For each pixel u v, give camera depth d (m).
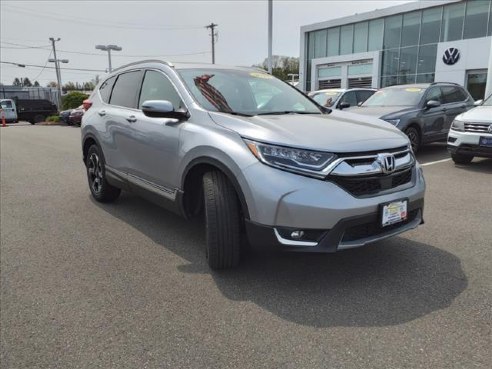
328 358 2.60
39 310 3.20
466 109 10.97
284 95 4.77
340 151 3.22
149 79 4.89
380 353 2.64
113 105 5.48
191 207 4.15
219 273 3.75
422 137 9.77
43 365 2.59
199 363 2.58
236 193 3.52
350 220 3.19
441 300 3.25
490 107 8.52
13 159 10.62
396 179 3.53
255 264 3.91
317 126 3.65
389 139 3.58
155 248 4.39
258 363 2.57
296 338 2.80
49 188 7.14
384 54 30.72
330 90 13.14
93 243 4.54
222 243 3.57
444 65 27.17
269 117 3.89
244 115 3.90
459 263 3.90
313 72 35.53
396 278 3.62
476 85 26.14
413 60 29.20
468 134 8.06
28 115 33.44
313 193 3.14
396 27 29.84
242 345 2.74
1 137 17.23
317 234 3.19
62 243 4.55
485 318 3.00
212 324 2.98
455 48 26.45
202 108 4.01
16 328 2.98
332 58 33.88
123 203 6.07
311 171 3.18
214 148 3.56
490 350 2.65
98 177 5.98
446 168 8.48
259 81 4.84
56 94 53.53
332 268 3.82
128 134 4.88
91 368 2.56
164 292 3.45
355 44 32.59
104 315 3.12
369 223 3.31
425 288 3.44
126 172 5.07
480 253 4.11
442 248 4.25
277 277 3.66
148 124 4.50
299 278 3.64
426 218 5.18
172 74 4.52
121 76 5.54
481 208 5.60
